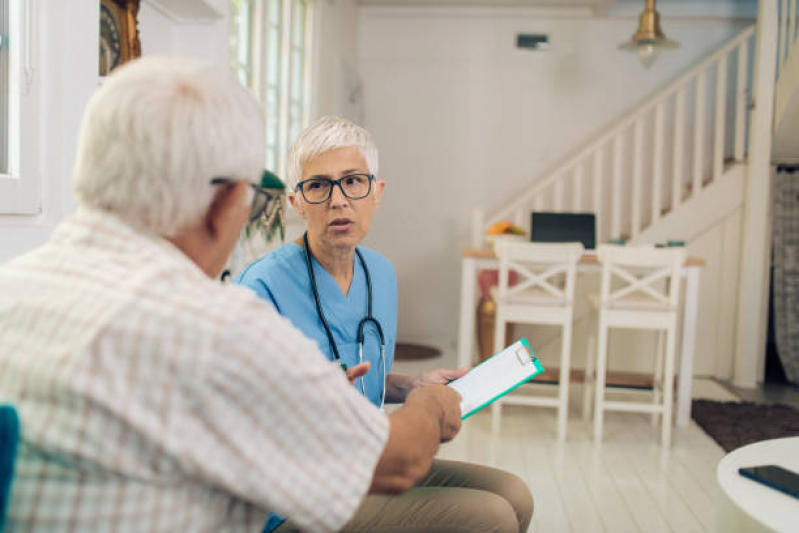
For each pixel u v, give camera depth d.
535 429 3.59
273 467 0.67
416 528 1.11
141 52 2.34
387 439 0.79
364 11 6.11
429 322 6.31
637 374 4.22
